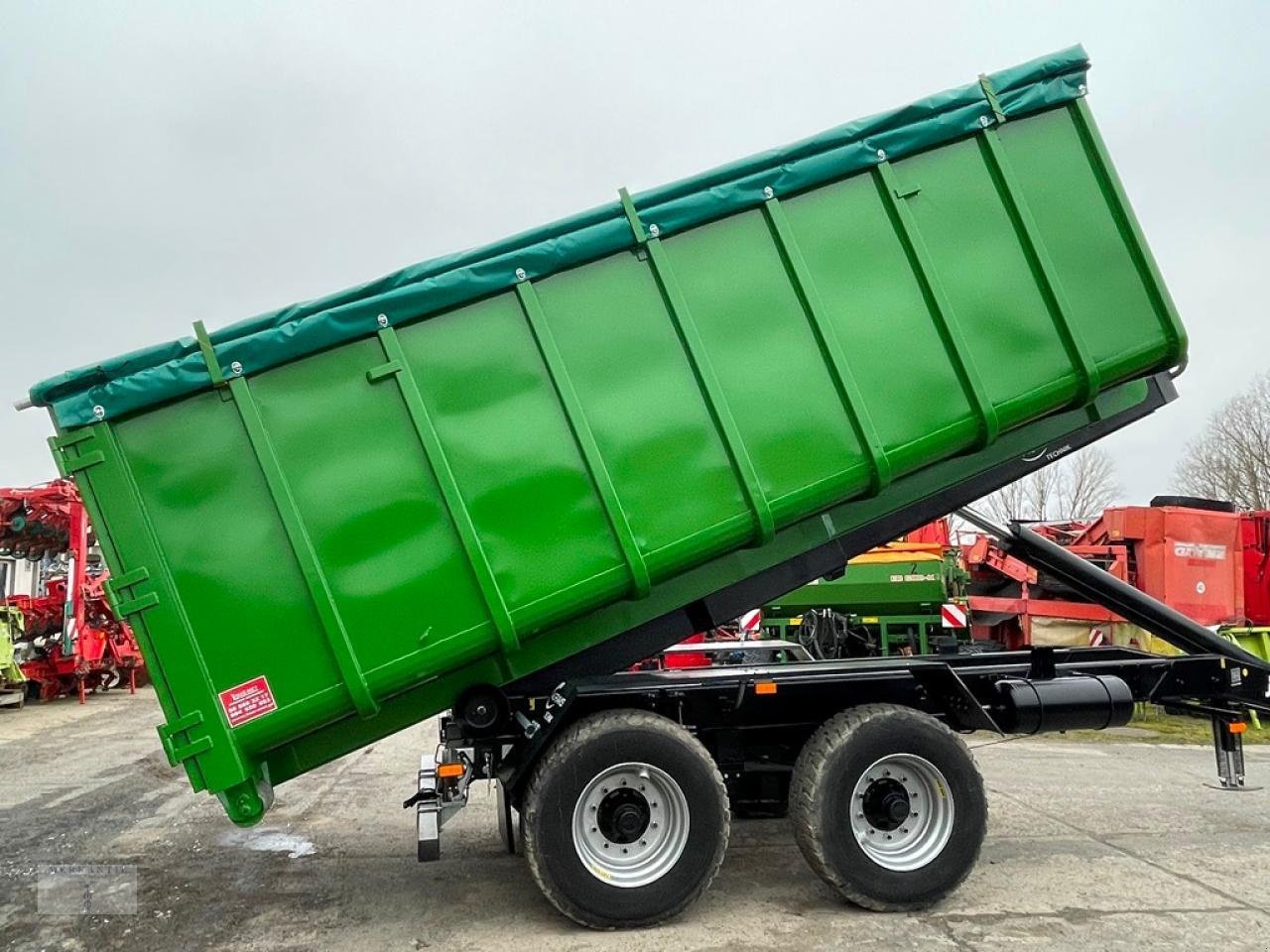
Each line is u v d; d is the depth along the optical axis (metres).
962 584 13.70
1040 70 5.14
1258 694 6.19
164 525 4.11
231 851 5.96
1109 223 5.16
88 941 4.43
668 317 4.60
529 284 4.47
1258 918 4.50
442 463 4.29
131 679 17.41
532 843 4.38
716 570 4.93
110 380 4.12
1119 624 12.60
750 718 5.05
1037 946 4.16
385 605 4.22
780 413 4.64
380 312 4.31
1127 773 8.30
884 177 4.89
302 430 4.25
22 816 7.02
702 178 4.70
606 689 4.67
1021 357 4.95
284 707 4.12
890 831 4.76
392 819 6.79
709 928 4.45
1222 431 43.72
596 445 4.43
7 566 18.66
